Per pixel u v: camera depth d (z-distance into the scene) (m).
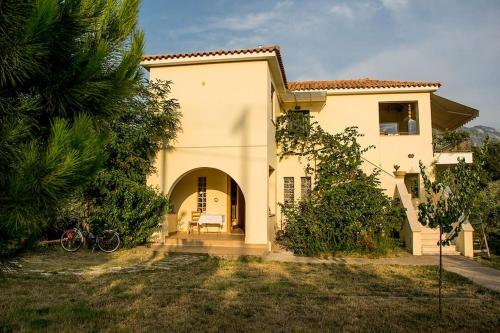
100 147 3.38
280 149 17.34
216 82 14.59
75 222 13.76
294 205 14.33
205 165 14.36
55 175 2.98
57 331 5.55
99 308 6.61
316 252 12.55
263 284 8.48
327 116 17.77
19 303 6.86
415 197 17.08
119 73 3.88
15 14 2.98
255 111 14.23
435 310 6.57
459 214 6.10
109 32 3.95
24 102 3.41
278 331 5.60
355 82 18.59
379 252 12.47
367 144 17.25
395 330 5.64
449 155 16.86
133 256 12.08
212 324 5.88
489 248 13.61
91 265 10.59
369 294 7.72
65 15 3.40
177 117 14.60
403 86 16.91
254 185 14.00
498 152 22.12
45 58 3.38
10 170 3.03
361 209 12.70
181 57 14.45
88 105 3.80
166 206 14.27
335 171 15.72
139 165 14.06
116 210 13.05
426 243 13.45
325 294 7.67
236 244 13.90
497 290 8.02
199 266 10.58
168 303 6.94
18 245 3.39
